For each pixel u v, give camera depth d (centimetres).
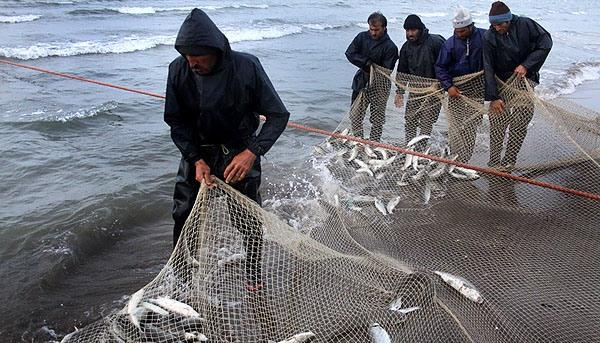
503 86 679
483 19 3591
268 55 1820
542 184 613
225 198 407
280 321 402
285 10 3200
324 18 2950
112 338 385
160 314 389
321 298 428
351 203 661
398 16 3284
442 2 4631
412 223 612
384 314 418
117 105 1153
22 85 1286
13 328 445
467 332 411
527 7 4538
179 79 387
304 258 446
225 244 420
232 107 393
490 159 719
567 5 5038
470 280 490
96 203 673
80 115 1057
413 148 762
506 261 526
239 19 2725
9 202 680
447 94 732
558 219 610
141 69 1557
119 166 824
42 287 502
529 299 462
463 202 660
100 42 1881
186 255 402
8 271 526
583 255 535
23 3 2630
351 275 454
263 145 394
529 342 409
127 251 583
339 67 1670
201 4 3169
